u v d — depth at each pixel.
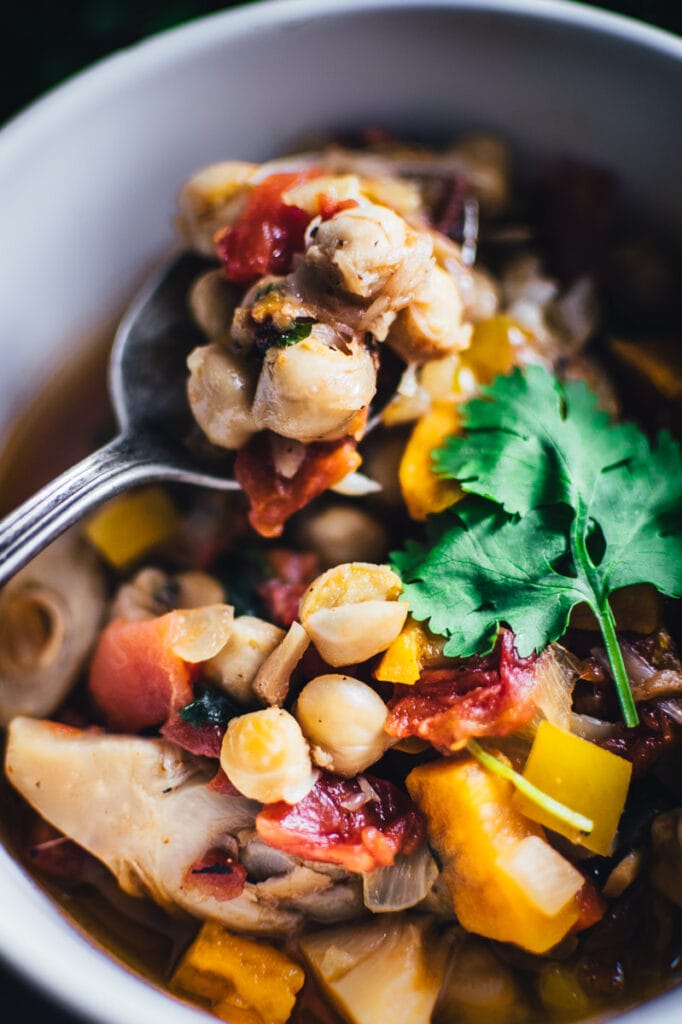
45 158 0.20
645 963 0.17
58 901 0.18
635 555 0.18
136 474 0.19
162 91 0.20
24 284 0.21
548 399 0.19
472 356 0.20
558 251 0.22
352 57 0.21
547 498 0.18
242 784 0.17
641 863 0.18
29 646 0.20
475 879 0.17
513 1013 0.17
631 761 0.18
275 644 0.18
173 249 0.22
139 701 0.19
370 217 0.17
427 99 0.21
